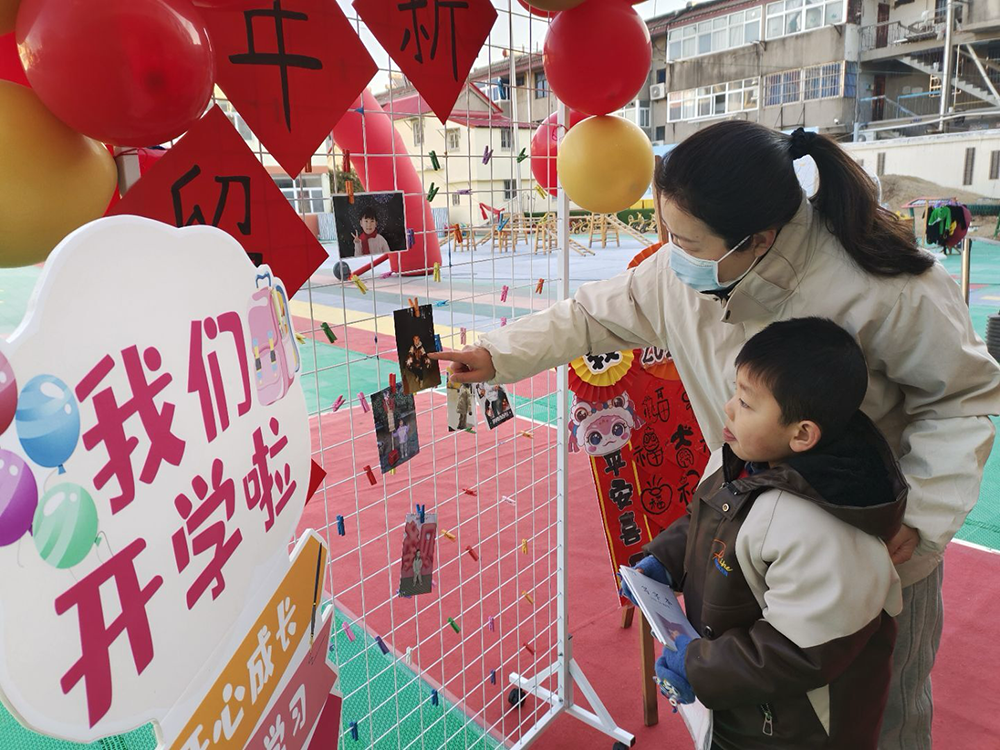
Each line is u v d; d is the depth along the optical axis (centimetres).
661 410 182
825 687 105
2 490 39
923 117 1557
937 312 102
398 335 121
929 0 1534
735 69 1756
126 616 50
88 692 46
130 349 50
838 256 106
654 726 180
